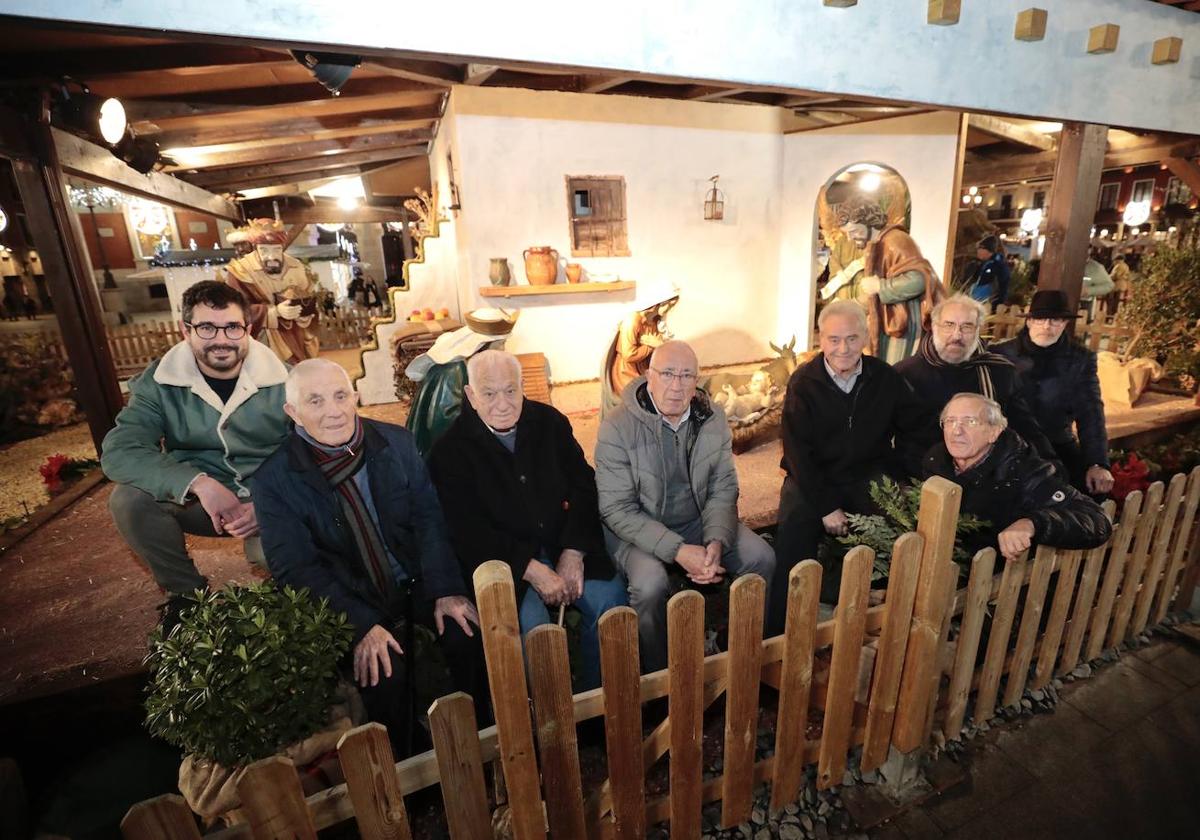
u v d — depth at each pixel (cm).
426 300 597
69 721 209
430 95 503
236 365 224
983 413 215
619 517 229
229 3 141
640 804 160
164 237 1326
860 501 262
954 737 216
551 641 129
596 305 551
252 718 151
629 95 457
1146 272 564
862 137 545
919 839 183
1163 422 443
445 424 253
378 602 200
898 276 459
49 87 320
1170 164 557
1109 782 201
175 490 195
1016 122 631
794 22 211
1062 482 217
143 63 301
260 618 155
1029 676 243
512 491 219
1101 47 283
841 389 262
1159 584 267
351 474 194
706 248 580
